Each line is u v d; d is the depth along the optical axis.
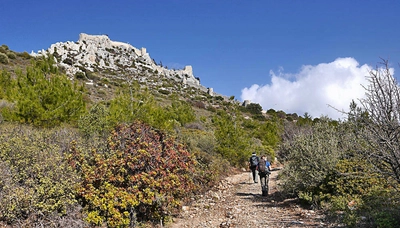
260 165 9.80
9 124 10.00
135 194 6.16
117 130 7.97
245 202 8.87
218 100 74.69
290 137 18.42
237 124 18.73
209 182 11.06
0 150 5.98
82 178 6.19
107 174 6.26
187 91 79.19
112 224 5.66
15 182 5.36
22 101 11.55
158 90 64.31
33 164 5.84
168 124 13.99
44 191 5.23
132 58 106.81
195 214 7.61
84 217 5.61
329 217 6.23
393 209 5.34
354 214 5.59
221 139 17.62
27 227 4.84
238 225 6.36
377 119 4.64
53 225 5.04
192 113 30.27
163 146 7.86
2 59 42.69
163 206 6.83
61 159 6.34
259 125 29.28
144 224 6.39
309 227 5.76
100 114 11.63
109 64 89.88
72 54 83.38
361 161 6.99
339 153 7.76
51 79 13.41
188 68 123.56
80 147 7.17
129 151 6.85
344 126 7.81
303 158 8.38
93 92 41.97
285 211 7.30
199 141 16.20
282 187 9.01
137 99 14.65
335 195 7.22
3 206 4.87
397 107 4.50
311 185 7.72
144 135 7.78
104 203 5.83
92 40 109.62
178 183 6.80
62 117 12.32
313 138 9.00
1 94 16.55
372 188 6.57
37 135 7.65
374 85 4.62
